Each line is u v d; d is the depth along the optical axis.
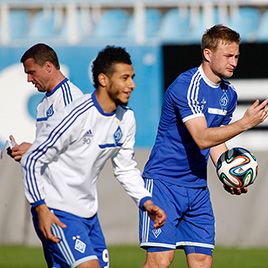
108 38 57.00
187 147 23.27
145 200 20.19
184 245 23.73
